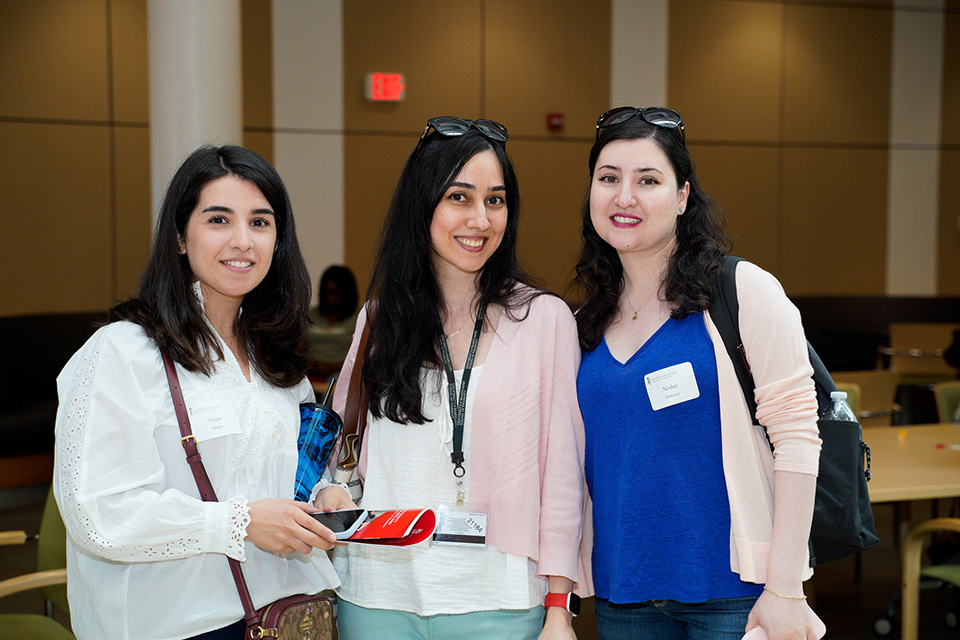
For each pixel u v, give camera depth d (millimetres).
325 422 1727
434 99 8211
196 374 1532
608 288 1823
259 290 1712
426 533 1465
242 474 1552
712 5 8781
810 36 9094
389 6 8023
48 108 7141
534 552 1676
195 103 4359
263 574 1583
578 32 8500
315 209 7996
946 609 3812
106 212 7379
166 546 1426
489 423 1696
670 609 1658
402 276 1771
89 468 1385
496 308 1784
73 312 7137
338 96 7973
